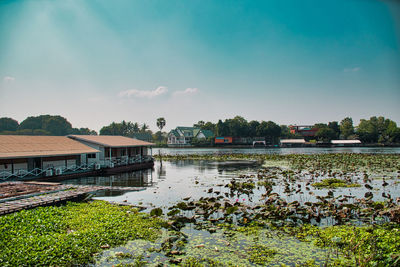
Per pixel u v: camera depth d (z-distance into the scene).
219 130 117.00
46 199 15.50
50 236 9.97
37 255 8.38
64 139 33.56
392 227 11.45
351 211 14.09
